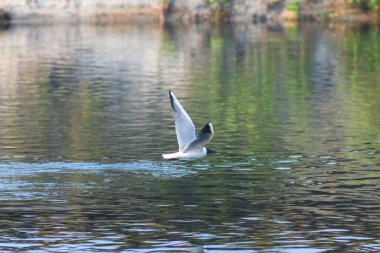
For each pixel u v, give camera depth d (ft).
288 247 45.44
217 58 110.83
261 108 80.33
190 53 115.14
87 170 59.26
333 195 53.83
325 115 77.00
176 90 89.30
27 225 48.60
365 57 111.14
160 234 47.32
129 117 76.23
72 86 92.12
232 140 67.87
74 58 111.04
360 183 56.24
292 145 66.13
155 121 74.43
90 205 51.96
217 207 51.62
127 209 51.31
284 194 54.03
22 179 57.06
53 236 46.98
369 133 69.77
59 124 73.56
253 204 52.24
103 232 47.62
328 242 46.11
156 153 63.77
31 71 101.65
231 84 92.79
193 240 46.42
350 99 84.48
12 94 87.86
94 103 82.79
